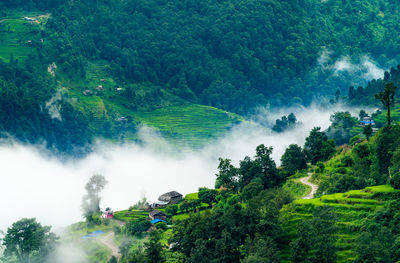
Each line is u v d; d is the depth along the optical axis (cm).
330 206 12444
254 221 12056
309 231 10594
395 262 9638
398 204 11406
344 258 10406
